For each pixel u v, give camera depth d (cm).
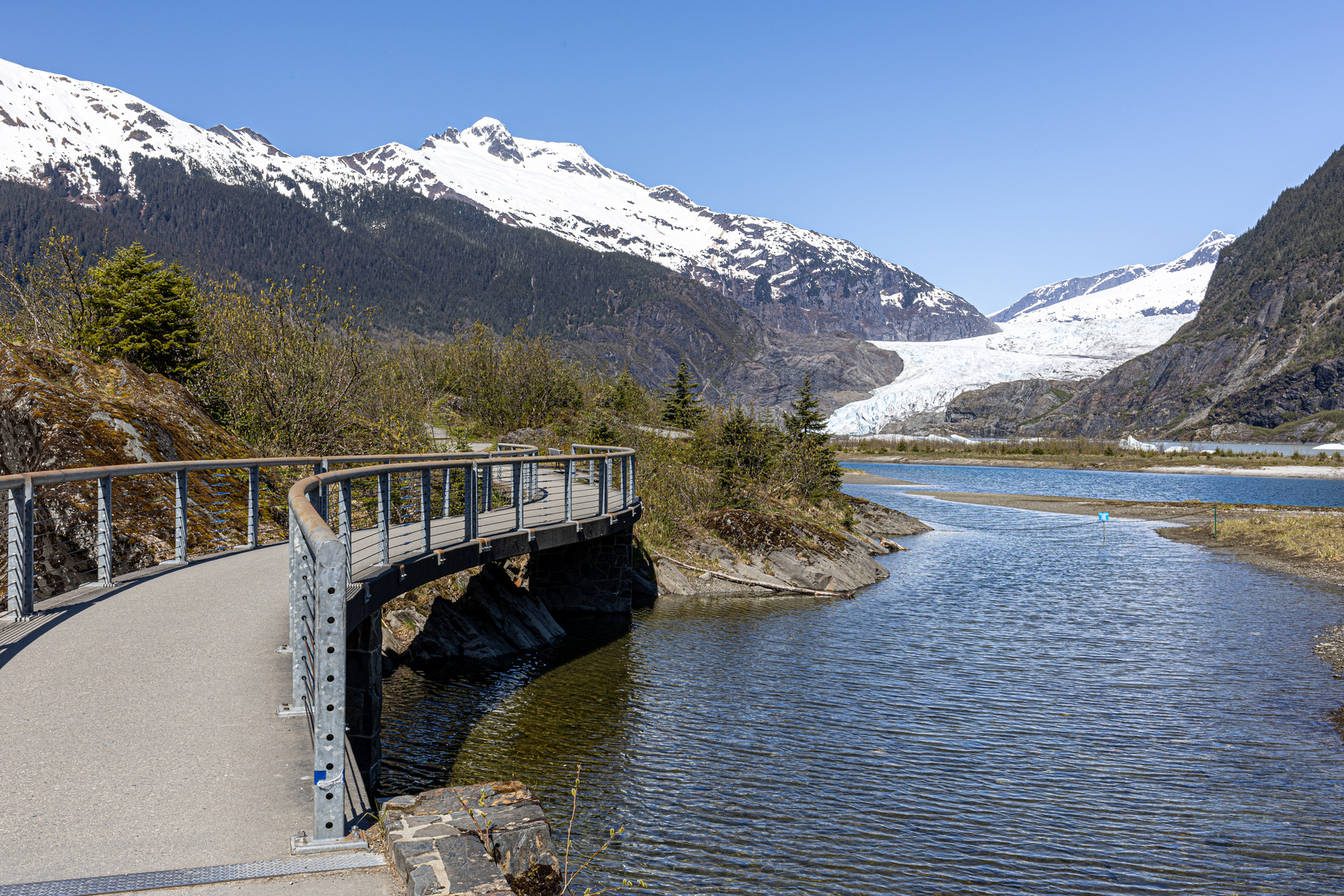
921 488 7738
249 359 2211
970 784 1030
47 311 2453
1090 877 818
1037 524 4500
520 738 1134
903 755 1120
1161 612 2131
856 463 13262
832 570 2448
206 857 420
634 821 908
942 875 816
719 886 783
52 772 511
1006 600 2283
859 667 1552
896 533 3822
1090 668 1567
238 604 944
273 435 2131
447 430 3516
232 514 1579
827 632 1838
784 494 3356
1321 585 2572
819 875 808
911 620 1989
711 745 1138
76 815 457
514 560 1958
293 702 636
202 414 1908
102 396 1617
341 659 446
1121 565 2970
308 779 514
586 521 1603
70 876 396
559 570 1956
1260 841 896
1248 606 2222
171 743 560
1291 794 1014
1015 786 1025
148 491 1443
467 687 1349
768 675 1484
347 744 559
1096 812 959
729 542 2494
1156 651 1708
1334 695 1411
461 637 1525
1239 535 3781
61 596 984
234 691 662
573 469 1597
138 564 1308
